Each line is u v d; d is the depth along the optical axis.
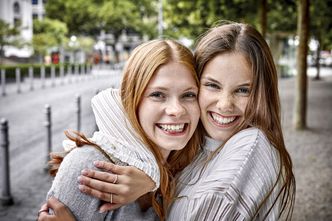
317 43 32.62
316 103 17.78
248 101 1.76
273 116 1.80
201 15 15.80
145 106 1.64
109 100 1.65
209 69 1.78
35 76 30.61
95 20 48.72
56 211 1.50
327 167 7.29
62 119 12.27
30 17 43.25
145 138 1.63
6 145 5.36
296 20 20.89
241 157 1.69
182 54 1.67
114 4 48.97
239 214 1.66
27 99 17.67
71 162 1.54
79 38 47.88
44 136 9.75
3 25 29.83
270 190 1.71
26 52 38.47
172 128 1.66
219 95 1.78
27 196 5.64
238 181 1.66
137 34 61.25
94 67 49.19
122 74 1.68
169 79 1.63
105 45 62.12
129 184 1.53
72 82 27.95
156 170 1.60
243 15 14.73
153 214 1.73
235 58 1.75
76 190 1.51
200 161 1.89
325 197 5.68
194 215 1.69
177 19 17.58
